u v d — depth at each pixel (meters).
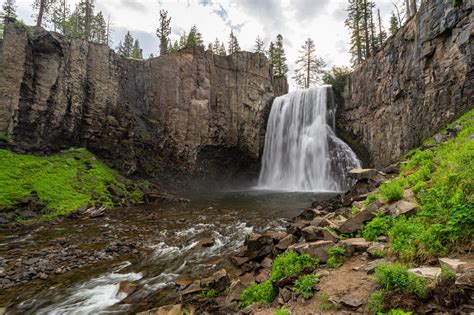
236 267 8.95
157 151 32.22
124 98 30.84
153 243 12.25
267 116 42.28
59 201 18.25
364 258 5.73
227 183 38.59
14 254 10.59
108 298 7.46
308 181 36.31
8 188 16.78
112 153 27.94
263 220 15.90
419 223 5.87
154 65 33.84
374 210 7.50
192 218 17.22
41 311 6.89
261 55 42.53
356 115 33.50
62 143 24.80
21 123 21.75
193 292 7.21
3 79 21.11
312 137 36.81
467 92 17.53
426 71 21.12
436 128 19.80
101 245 11.92
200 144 34.72
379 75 28.44
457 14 18.11
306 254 6.37
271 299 5.52
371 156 29.98
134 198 23.41
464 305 3.25
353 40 43.81
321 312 4.24
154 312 6.12
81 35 52.16
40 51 23.41
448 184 6.88
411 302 3.61
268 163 40.94
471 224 4.80
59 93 24.27
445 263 4.15
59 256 10.50
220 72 38.31
